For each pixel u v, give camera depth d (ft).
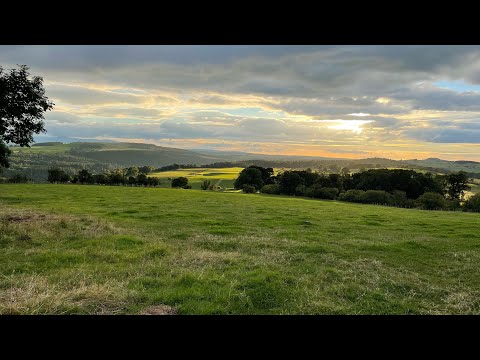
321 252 41.14
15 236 42.83
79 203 99.91
